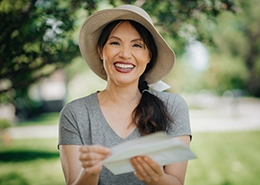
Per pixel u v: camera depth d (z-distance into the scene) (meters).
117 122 2.32
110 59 2.31
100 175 2.24
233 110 25.30
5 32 3.72
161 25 4.34
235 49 27.34
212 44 4.68
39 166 9.69
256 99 36.03
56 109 28.02
